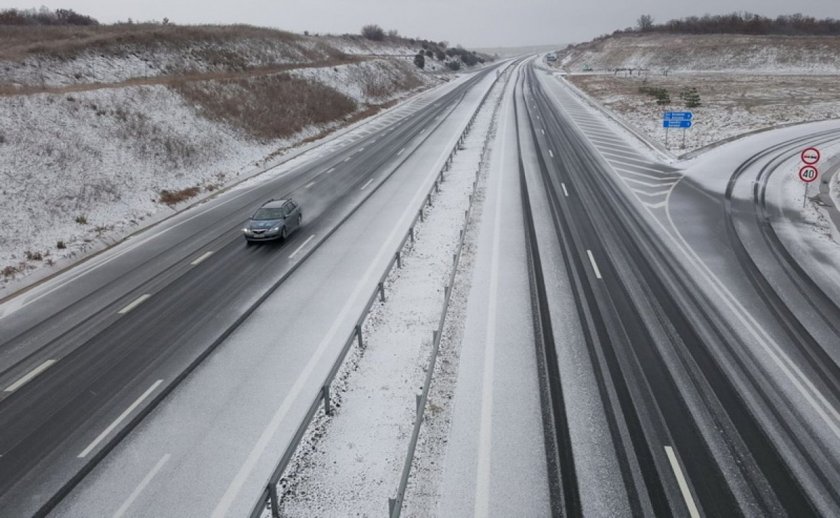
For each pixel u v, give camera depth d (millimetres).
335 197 26641
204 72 48906
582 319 13641
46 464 9320
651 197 25156
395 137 43250
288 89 47500
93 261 19719
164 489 8680
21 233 20031
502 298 14914
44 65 37688
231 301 15516
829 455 8883
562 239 19547
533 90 73875
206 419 10352
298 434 8938
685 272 16500
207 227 23000
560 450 9164
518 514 7934
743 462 8766
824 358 11742
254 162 34781
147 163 28094
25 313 15523
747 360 11703
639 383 10953
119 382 11734
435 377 11383
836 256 17828
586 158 33750
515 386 10969
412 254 18453
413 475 8797
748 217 22062
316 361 12242
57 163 23875
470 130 44469
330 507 8297
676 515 7777
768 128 42469
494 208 23516
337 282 16484
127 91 31812
